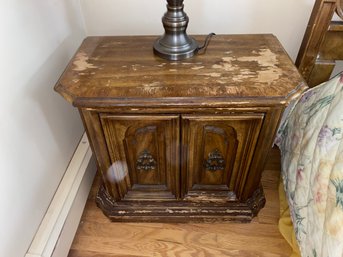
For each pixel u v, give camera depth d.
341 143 0.69
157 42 0.83
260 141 0.76
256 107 0.67
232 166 0.86
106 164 0.85
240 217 0.97
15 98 0.70
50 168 0.89
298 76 0.71
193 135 0.77
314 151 0.77
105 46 0.86
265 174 1.15
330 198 0.68
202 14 1.00
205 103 0.65
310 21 0.82
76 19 1.01
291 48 1.06
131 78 0.72
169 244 0.96
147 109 0.68
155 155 0.84
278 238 0.96
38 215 0.83
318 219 0.72
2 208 0.67
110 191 0.95
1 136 0.65
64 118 0.98
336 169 0.67
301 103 0.90
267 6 0.97
